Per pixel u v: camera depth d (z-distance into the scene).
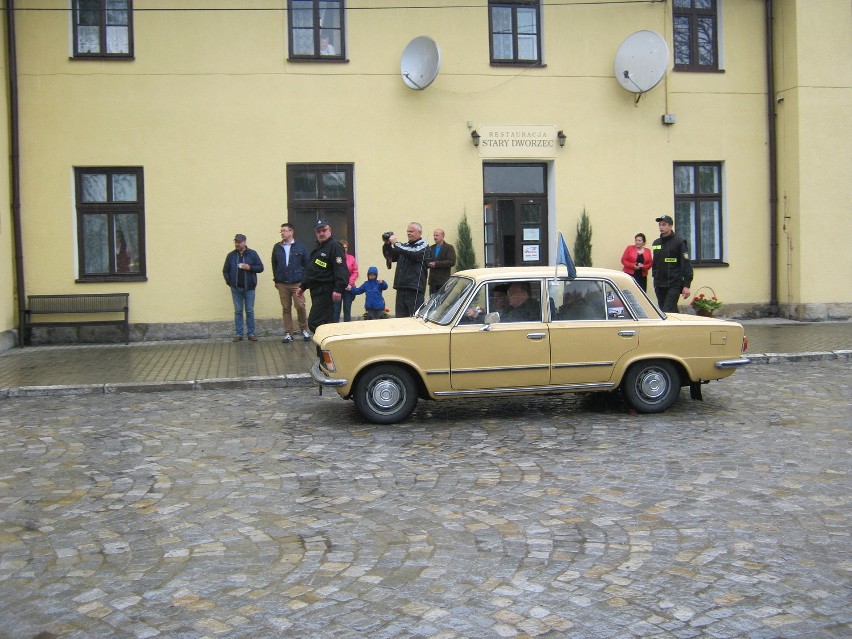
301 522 5.88
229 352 14.48
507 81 17.55
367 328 9.26
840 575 4.79
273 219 16.88
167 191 16.58
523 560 5.09
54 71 16.20
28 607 4.55
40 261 16.23
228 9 16.61
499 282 9.09
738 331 9.38
